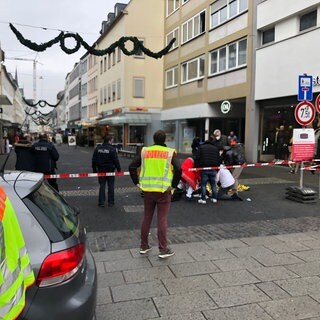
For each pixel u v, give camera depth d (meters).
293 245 5.82
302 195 9.16
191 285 4.38
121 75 34.69
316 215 7.91
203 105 24.48
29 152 9.71
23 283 2.18
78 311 2.51
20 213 2.59
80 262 2.67
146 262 5.11
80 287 2.65
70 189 11.42
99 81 45.19
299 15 16.23
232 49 21.17
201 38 24.83
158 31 33.50
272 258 5.25
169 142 31.31
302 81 9.36
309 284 4.40
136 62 33.84
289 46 16.44
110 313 3.76
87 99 56.94
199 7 25.14
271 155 18.50
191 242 5.96
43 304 2.40
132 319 3.64
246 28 19.55
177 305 3.91
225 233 6.49
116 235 6.39
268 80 17.91
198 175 9.51
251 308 3.84
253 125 19.17
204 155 9.12
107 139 8.95
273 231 6.62
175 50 29.56
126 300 4.02
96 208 8.61
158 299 4.04
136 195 10.34
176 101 29.44
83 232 3.15
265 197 9.98
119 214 7.99
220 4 22.34
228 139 13.87
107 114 40.44
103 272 4.77
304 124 9.45
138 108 33.91
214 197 9.24
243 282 4.46
